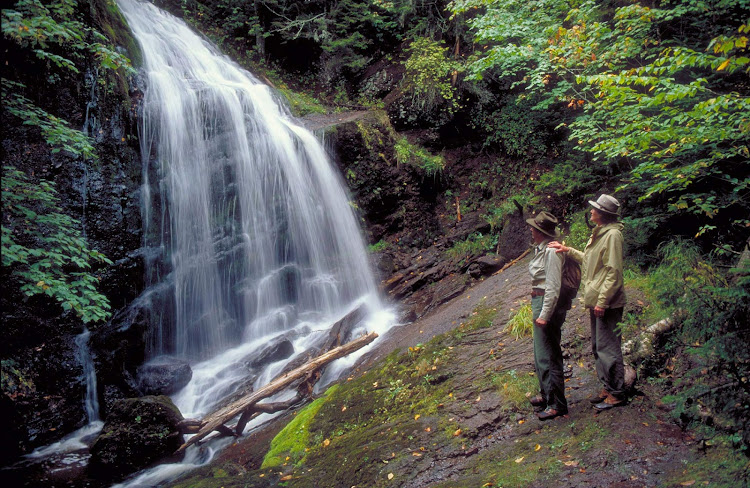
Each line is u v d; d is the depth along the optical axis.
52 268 5.95
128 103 9.01
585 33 7.78
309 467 4.92
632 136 5.97
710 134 5.34
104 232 8.21
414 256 11.86
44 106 7.64
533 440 4.09
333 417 5.90
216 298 10.13
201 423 6.49
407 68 13.55
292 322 10.76
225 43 14.82
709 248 6.46
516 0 9.59
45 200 5.96
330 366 8.01
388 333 8.79
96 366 7.77
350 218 12.20
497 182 12.73
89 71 8.27
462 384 5.43
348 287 11.39
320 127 12.23
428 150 13.60
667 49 5.19
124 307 8.50
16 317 6.96
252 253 10.72
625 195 7.70
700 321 3.65
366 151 12.45
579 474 3.47
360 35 15.11
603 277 4.12
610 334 4.11
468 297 8.41
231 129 10.73
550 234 4.21
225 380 8.48
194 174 10.06
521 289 7.45
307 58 15.87
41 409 6.93
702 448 3.43
